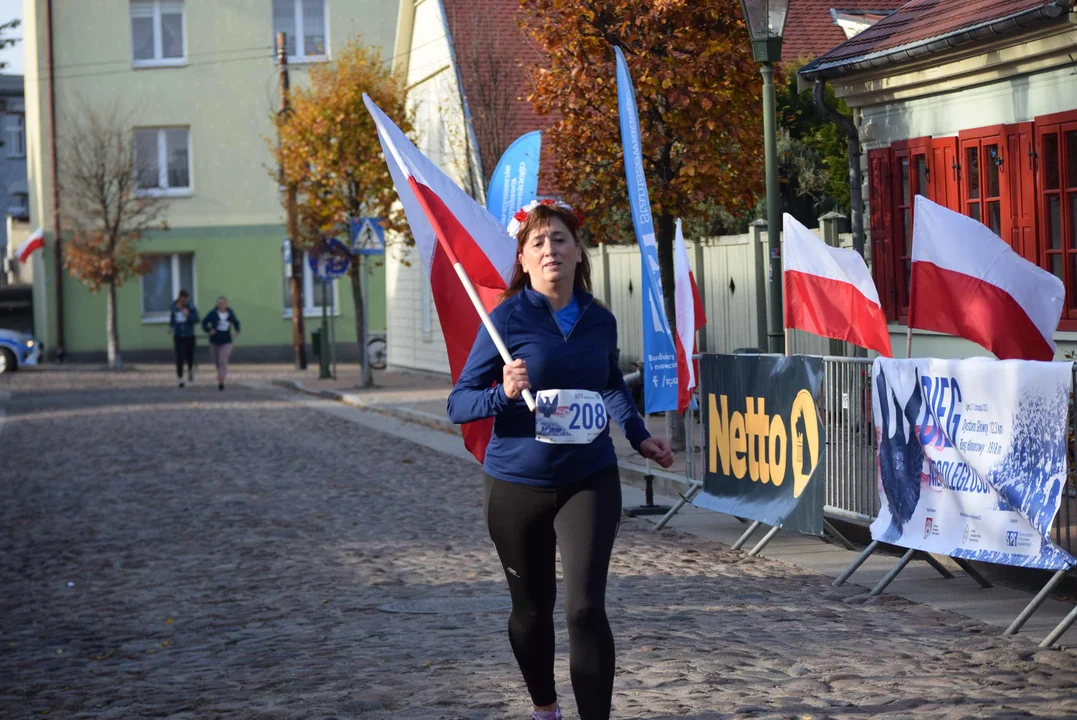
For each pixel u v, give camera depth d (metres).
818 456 8.97
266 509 12.47
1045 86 12.07
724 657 6.48
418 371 32.38
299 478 14.63
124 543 10.94
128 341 42.75
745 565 9.23
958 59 12.73
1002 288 8.51
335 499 13.02
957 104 13.33
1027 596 7.85
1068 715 5.38
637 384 18.59
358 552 10.12
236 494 13.52
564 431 4.79
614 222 15.58
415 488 13.69
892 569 8.07
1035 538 7.03
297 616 8.02
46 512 12.79
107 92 42.56
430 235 6.32
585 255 5.09
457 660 6.65
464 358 6.45
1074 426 6.92
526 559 4.93
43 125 42.44
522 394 4.68
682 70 13.80
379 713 5.68
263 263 43.19
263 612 8.18
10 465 16.72
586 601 4.66
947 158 13.42
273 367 39.34
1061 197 11.90
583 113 14.66
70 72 42.31
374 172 26.55
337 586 8.88
